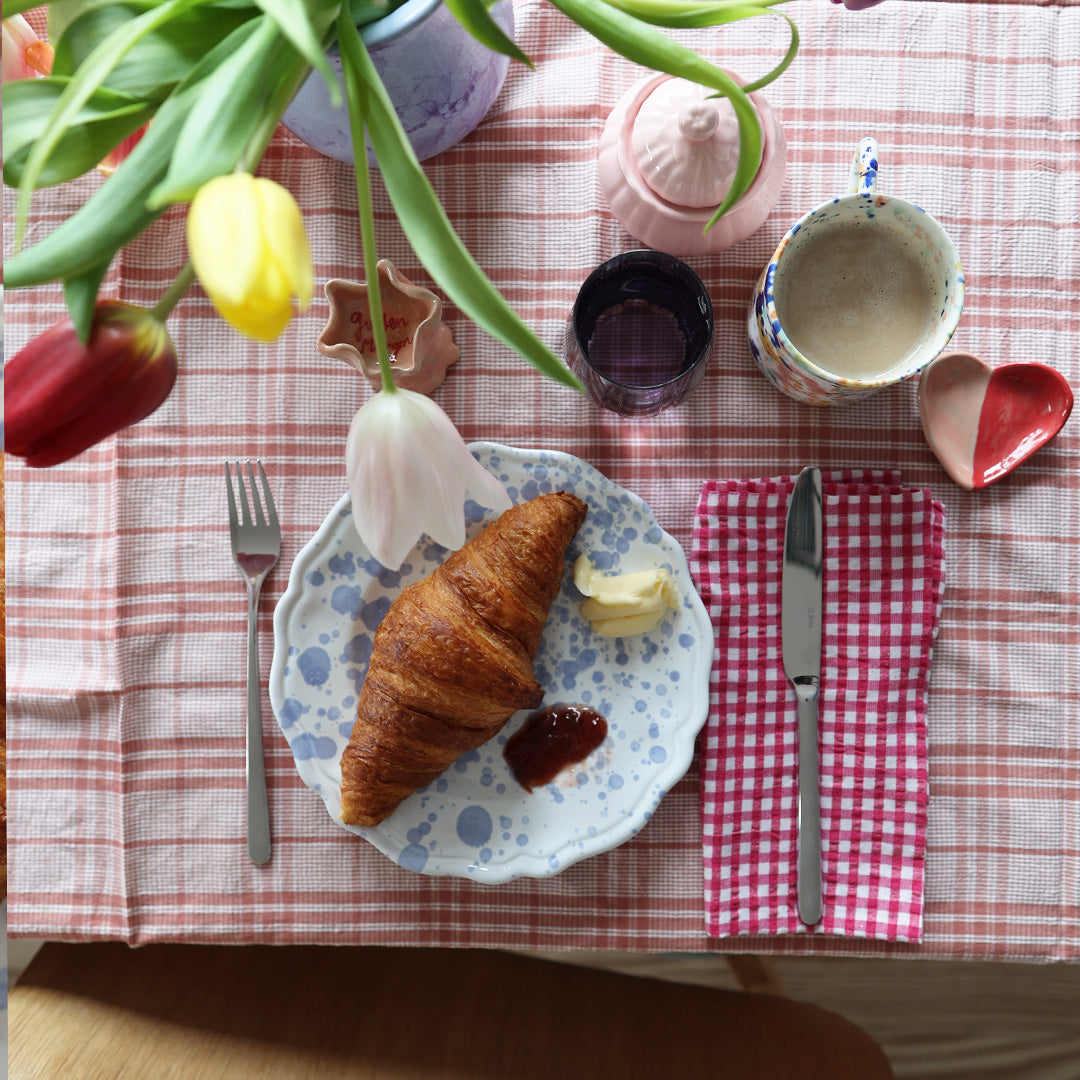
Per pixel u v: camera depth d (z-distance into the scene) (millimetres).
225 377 576
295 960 636
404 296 532
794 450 578
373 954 649
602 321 556
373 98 354
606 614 549
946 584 579
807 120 576
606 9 365
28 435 342
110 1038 587
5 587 574
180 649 577
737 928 565
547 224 576
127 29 331
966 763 577
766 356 538
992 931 570
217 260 279
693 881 573
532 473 554
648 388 500
